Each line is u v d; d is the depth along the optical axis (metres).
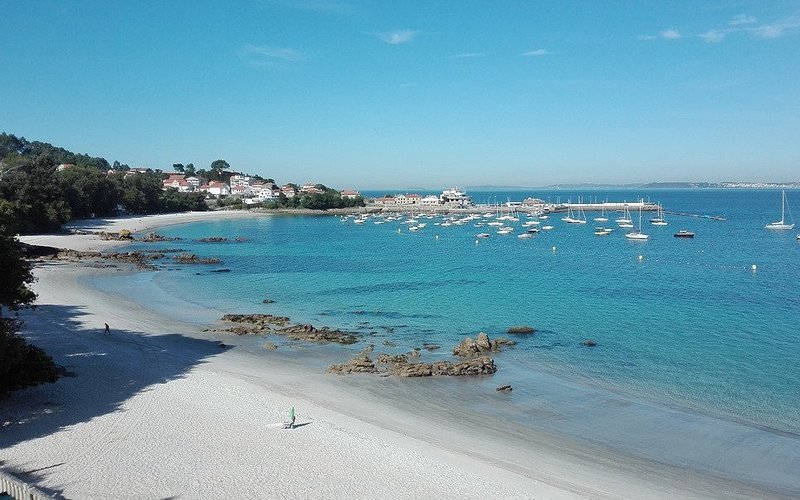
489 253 121.50
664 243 140.38
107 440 27.23
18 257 34.88
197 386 35.47
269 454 26.25
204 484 23.36
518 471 25.80
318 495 22.73
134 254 104.31
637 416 33.16
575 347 47.66
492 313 61.25
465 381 39.03
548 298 69.69
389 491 23.22
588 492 24.11
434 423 31.45
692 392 37.12
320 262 104.94
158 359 41.84
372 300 68.88
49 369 32.22
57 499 21.70
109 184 188.75
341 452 26.70
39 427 28.59
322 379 38.69
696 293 72.50
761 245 132.50
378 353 46.00
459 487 23.81
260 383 36.97
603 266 99.69
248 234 165.00
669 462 27.48
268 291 74.69
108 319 54.34
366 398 35.16
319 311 62.59
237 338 49.66
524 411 33.69
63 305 59.41
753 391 37.34
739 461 27.70
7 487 21.58
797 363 43.00
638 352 46.09
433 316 59.91
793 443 29.78
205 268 94.88
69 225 156.50
